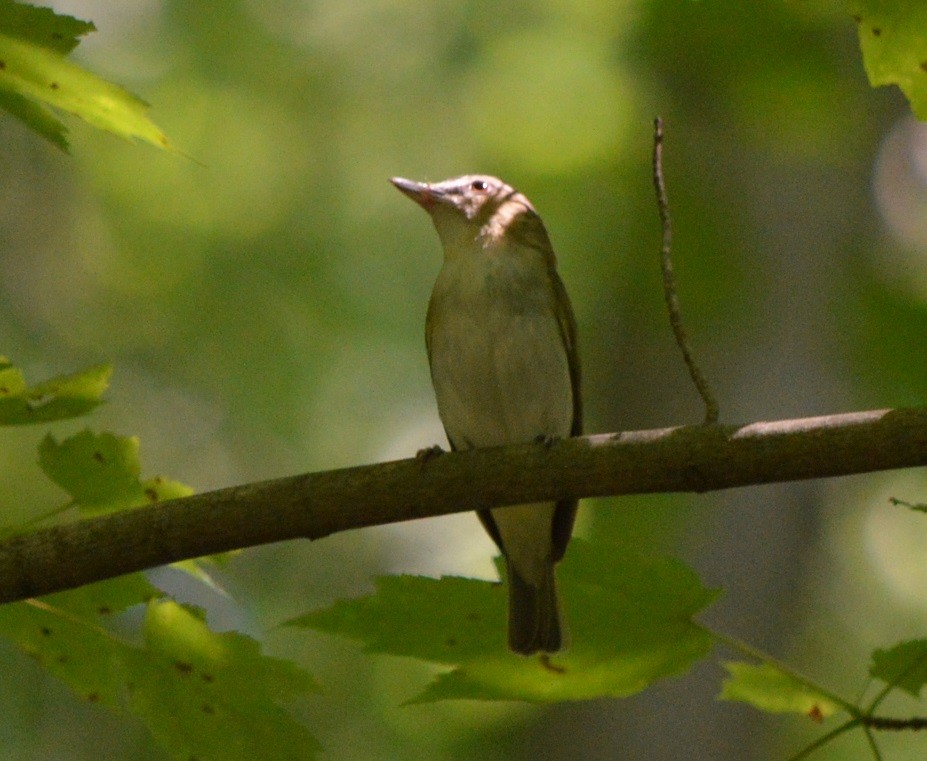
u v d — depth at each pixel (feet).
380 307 52.42
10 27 13.15
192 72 51.55
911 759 41.19
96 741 39.11
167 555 15.55
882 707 41.88
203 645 13.82
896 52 14.42
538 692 13.75
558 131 49.21
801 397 41.73
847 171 44.88
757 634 37.78
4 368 14.20
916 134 45.09
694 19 43.06
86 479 15.20
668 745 36.22
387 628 13.29
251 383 51.75
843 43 43.24
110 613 15.06
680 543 39.34
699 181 45.78
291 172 52.42
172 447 51.21
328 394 52.29
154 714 14.12
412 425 52.34
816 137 44.19
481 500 16.85
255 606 47.75
